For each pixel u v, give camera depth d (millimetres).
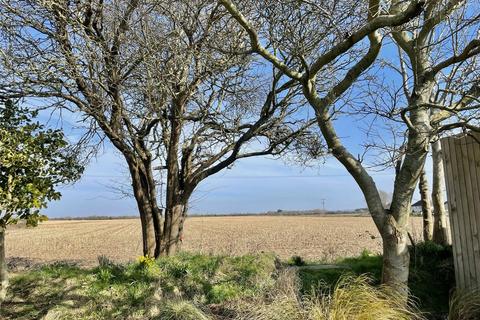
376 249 16078
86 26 8555
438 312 6996
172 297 7996
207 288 8508
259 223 51500
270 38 6395
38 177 6266
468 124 5703
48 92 8609
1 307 7391
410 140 6387
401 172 6516
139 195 10977
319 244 21062
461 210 7188
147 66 7727
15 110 6766
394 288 6207
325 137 6676
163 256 10266
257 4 6098
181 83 9039
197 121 10367
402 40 6848
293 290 6871
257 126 10125
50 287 8070
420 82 6551
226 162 10609
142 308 7668
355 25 5953
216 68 8203
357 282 6344
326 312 5676
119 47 8141
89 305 7660
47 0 7453
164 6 8414
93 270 8891
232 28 8227
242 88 9727
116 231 40875
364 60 6227
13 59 7609
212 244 20234
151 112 8805
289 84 10000
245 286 8500
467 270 7035
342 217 71188
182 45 8367
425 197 11266
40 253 20703
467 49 5691
